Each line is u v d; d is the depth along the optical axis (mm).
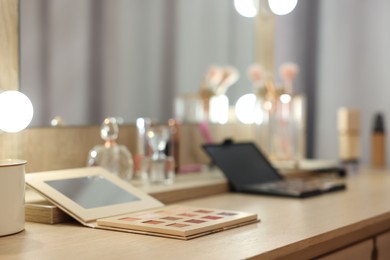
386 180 1358
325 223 777
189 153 1355
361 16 1888
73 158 1086
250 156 1248
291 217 828
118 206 817
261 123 1550
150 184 1062
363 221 809
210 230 696
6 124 762
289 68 1567
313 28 1960
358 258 875
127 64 1426
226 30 1692
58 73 1174
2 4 865
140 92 1461
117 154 1049
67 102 1197
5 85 870
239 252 598
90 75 1288
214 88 1487
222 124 1498
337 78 1936
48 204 793
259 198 1043
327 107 1956
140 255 585
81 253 594
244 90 1614
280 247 626
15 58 886
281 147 1527
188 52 1632
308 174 1398
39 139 1006
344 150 1563
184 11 1636
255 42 1678
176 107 1538
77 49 1246
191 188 1025
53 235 690
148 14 1516
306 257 750
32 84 1093
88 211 772
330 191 1124
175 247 621
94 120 1286
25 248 619
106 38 1352
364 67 1889
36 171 999
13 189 692
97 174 907
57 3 1182
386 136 1841
